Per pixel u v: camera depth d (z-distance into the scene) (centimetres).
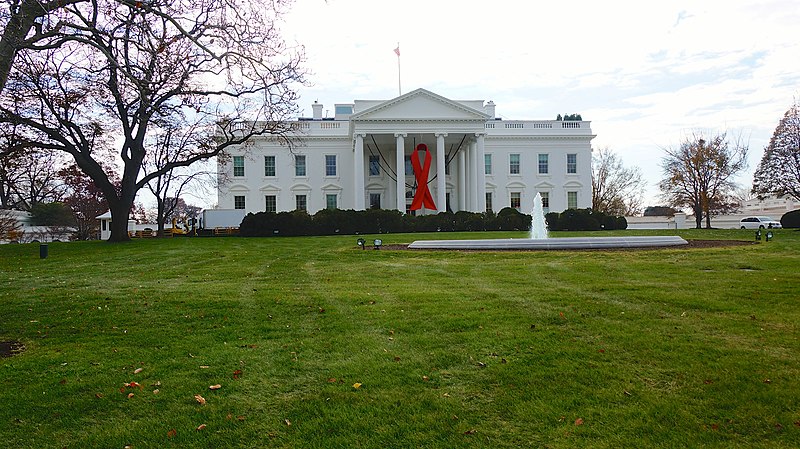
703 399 473
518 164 5606
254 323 795
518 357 595
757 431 416
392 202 5309
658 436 410
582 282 1134
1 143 2670
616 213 7469
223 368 584
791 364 556
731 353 595
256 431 434
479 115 4775
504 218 4253
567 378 528
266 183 5322
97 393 518
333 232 3919
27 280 1370
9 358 642
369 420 446
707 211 5275
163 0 1015
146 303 963
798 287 1003
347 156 5400
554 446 398
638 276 1224
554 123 5647
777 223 5178
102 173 2822
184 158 3512
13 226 4606
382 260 1734
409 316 812
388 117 4728
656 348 615
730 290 984
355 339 689
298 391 516
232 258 1894
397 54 5191
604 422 434
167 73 1652
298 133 5266
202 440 420
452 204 5372
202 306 923
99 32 934
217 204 5600
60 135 2545
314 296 1001
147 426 447
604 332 689
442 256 1798
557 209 5609
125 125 2869
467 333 698
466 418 447
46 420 464
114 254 2138
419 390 508
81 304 972
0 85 820
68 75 1677
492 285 1118
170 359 620
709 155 5181
